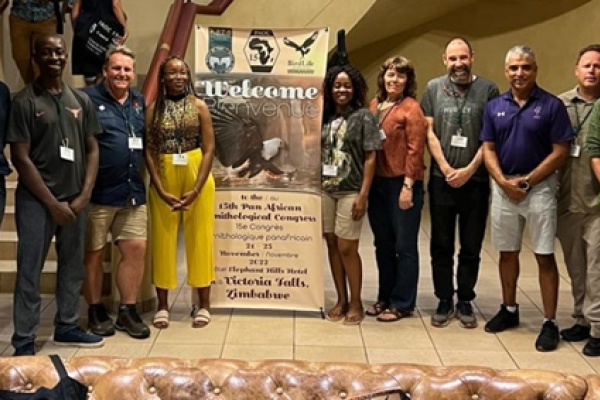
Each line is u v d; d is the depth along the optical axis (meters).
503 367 3.48
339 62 4.05
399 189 4.04
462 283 4.13
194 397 2.41
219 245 4.20
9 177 5.35
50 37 3.37
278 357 3.59
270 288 4.21
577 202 3.66
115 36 4.50
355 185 3.97
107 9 4.48
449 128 3.94
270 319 4.16
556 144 3.61
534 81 3.68
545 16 7.64
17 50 4.62
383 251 4.21
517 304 4.32
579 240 3.74
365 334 3.93
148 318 4.16
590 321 3.63
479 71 8.06
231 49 4.05
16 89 5.69
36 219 3.40
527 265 5.57
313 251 4.16
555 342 3.72
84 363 2.49
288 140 4.08
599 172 3.47
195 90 4.07
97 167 3.65
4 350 3.60
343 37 4.13
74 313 3.69
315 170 4.08
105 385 2.40
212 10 5.23
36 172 3.37
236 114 4.08
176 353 3.62
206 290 4.11
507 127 3.69
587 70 3.61
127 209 3.84
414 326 4.06
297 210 4.13
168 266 4.00
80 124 3.52
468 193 4.01
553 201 3.69
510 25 7.85
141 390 2.40
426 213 7.86
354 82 3.94
